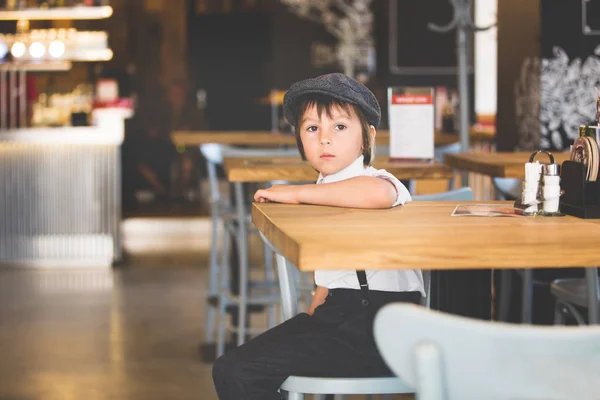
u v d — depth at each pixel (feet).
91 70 36.78
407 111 13.19
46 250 27.07
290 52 41.42
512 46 16.88
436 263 5.81
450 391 4.83
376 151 17.65
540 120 15.81
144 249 30.60
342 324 7.35
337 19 40.65
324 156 8.36
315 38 41.32
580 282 10.13
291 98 8.45
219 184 33.37
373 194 7.82
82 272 26.04
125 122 39.42
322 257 5.73
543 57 15.71
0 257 27.02
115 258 27.12
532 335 4.60
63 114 30.76
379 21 34.01
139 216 34.27
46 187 26.96
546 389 4.72
